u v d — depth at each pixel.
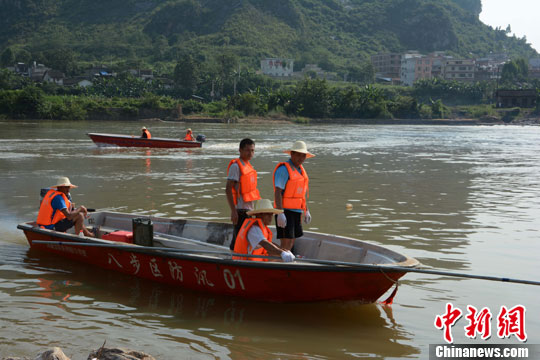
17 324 5.42
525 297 6.32
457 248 8.48
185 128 61.09
